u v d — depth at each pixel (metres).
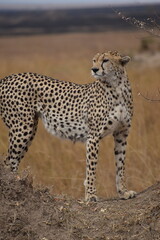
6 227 12.23
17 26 166.25
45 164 20.70
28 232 12.27
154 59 45.56
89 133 14.58
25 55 72.25
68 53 71.25
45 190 13.44
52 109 15.14
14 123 15.12
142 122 22.11
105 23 164.88
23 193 12.95
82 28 142.62
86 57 56.50
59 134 15.34
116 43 76.12
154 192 13.62
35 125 15.45
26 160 20.67
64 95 15.08
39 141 21.86
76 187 18.94
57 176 20.00
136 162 19.86
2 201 12.66
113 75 14.06
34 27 157.75
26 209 12.70
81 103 14.83
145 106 24.27
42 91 15.15
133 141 20.67
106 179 19.11
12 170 14.94
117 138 14.57
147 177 18.98
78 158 20.80
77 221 12.70
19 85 15.12
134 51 51.44
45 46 92.62
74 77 31.11
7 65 41.66
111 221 12.67
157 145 21.12
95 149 14.40
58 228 12.48
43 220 12.55
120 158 14.55
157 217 12.57
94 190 14.20
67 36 116.56
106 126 14.25
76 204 13.41
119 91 14.15
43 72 34.97
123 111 14.21
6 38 118.19
